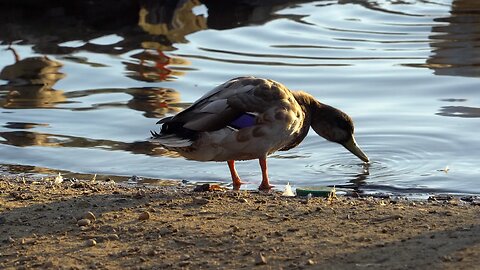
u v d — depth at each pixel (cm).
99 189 1214
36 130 1620
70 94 1828
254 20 2433
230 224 1005
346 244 917
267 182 1267
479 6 2486
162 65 2025
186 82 1898
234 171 1307
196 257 909
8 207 1095
